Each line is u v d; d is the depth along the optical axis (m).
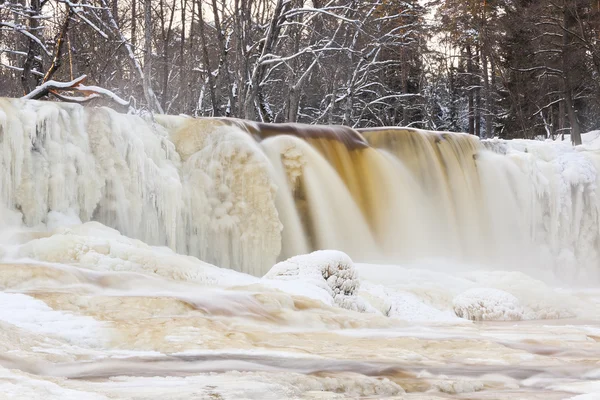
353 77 38.12
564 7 38.53
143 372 5.94
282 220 19.08
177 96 35.75
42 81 25.64
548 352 8.00
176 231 17.34
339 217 19.81
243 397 4.75
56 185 15.30
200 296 9.83
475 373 6.41
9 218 14.61
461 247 21.84
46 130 15.53
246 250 18.11
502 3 45.12
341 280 12.80
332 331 9.02
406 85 46.59
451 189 22.12
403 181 21.22
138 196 16.62
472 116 53.91
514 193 23.22
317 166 19.80
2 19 28.95
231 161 18.28
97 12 30.78
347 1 36.34
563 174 23.78
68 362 6.31
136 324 7.91
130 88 29.89
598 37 38.84
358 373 6.18
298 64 37.12
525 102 47.56
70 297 8.98
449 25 48.06
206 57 30.92
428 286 15.22
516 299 14.10
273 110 41.97
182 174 18.02
